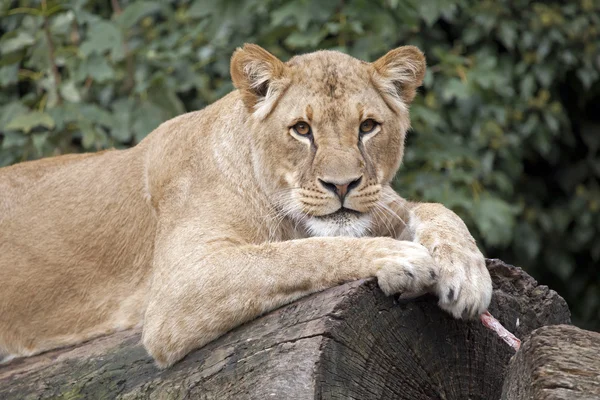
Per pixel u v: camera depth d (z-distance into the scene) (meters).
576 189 16.62
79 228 9.34
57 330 9.24
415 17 13.81
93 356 8.30
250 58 8.41
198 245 8.06
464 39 15.16
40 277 9.30
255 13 14.25
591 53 15.70
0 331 9.31
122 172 9.39
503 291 7.99
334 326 6.55
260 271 7.50
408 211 8.45
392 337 6.92
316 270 7.34
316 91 8.17
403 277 6.92
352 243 7.37
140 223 9.12
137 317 9.05
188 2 15.03
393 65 8.58
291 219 8.44
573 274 16.91
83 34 14.70
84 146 13.29
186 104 14.62
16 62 14.06
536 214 16.19
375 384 6.74
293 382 6.38
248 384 6.64
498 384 7.40
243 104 8.63
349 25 13.32
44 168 9.87
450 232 7.58
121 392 7.65
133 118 13.70
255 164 8.41
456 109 14.78
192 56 14.54
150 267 9.07
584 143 17.03
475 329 7.30
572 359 6.19
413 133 14.20
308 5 13.38
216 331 7.54
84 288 9.23
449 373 7.18
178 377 7.35
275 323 6.95
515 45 15.62
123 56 13.88
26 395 8.20
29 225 9.49
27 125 13.12
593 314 16.86
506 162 15.33
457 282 7.10
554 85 16.19
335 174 7.91
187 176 8.77
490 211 13.88
